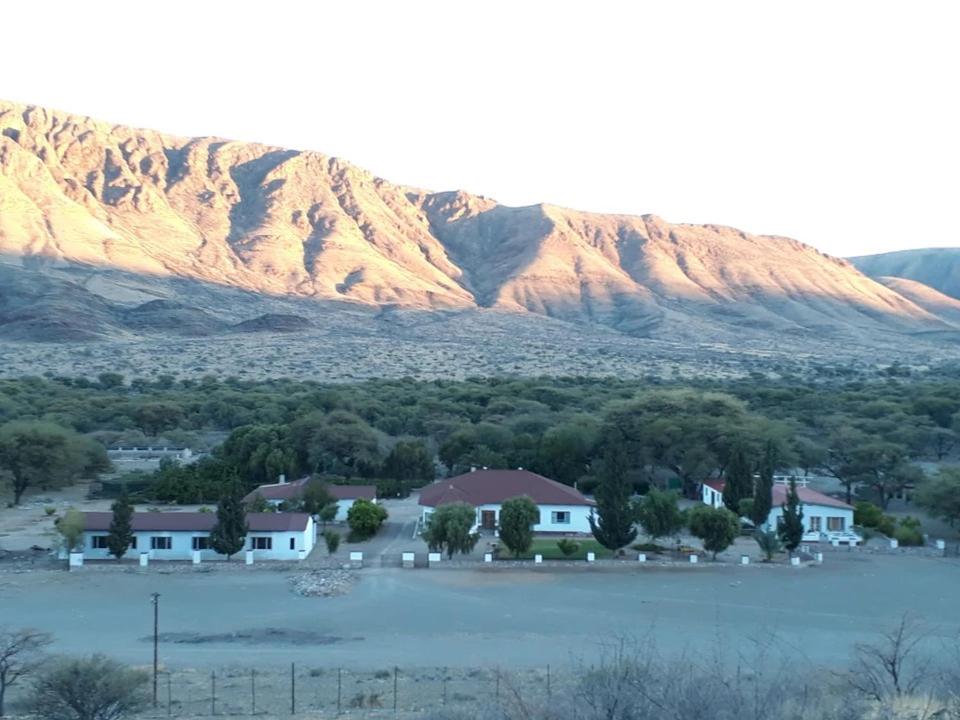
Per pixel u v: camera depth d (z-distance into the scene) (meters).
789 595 53.72
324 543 67.06
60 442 84.94
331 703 35.41
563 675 37.00
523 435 95.62
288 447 90.19
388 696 36.34
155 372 190.88
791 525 62.53
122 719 33.53
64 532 59.97
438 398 132.62
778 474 91.44
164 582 56.03
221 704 35.41
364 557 62.47
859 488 90.88
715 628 47.22
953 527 72.56
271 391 149.50
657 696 19.78
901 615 49.69
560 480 88.62
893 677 28.61
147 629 47.00
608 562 60.66
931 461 104.62
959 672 28.89
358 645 44.75
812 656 42.06
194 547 61.66
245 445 91.69
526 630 47.03
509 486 73.38
